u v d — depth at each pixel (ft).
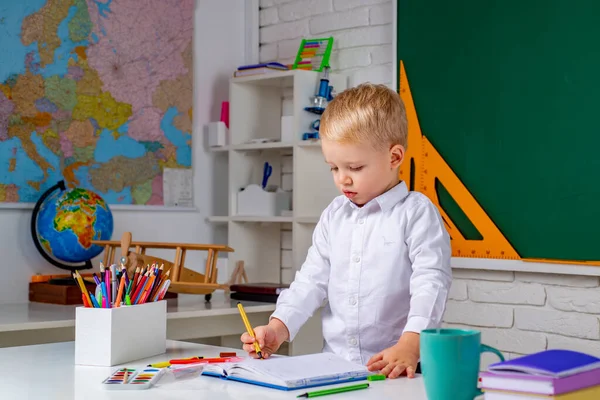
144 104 9.64
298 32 10.28
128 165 9.45
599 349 7.50
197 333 7.59
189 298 8.52
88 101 9.09
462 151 8.36
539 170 7.80
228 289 8.07
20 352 4.87
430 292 4.50
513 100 7.98
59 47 8.84
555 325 7.80
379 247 4.98
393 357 4.09
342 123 4.63
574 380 2.81
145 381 3.75
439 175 8.52
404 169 8.79
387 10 9.34
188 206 10.08
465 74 8.34
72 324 6.74
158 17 9.80
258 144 9.68
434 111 8.59
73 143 8.94
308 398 3.45
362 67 9.57
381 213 5.02
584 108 7.50
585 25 7.49
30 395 3.61
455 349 3.04
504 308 8.16
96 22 9.17
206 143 10.37
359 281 5.03
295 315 5.00
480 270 8.34
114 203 9.30
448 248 4.85
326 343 5.28
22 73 8.52
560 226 7.66
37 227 8.29
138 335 4.63
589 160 7.46
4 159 8.36
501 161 8.07
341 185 4.81
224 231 10.56
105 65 9.25
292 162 10.36
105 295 4.53
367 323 5.02
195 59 10.27
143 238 9.58
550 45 7.72
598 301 7.52
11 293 8.36
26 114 8.55
